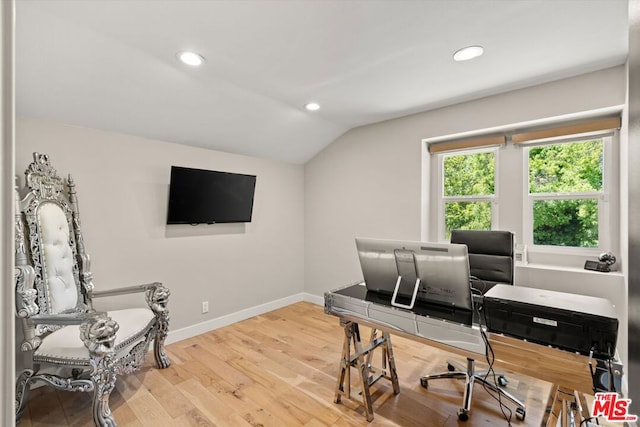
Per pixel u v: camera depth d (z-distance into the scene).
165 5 1.54
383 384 2.26
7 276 0.35
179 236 3.02
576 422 1.21
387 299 1.87
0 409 0.34
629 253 0.69
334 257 3.94
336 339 3.04
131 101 2.35
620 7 1.56
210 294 3.27
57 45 1.79
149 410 1.97
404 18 1.66
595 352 1.13
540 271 2.52
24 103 2.06
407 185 3.27
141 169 2.75
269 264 3.87
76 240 2.30
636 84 0.62
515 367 1.30
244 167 3.58
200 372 2.42
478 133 2.92
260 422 1.87
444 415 1.91
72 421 1.88
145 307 2.78
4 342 0.35
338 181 3.88
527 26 1.73
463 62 2.13
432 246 1.63
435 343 1.54
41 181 2.09
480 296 1.91
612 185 2.43
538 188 2.79
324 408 1.99
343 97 2.75
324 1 1.52
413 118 3.21
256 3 1.53
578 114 2.38
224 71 2.24
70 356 1.74
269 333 3.19
